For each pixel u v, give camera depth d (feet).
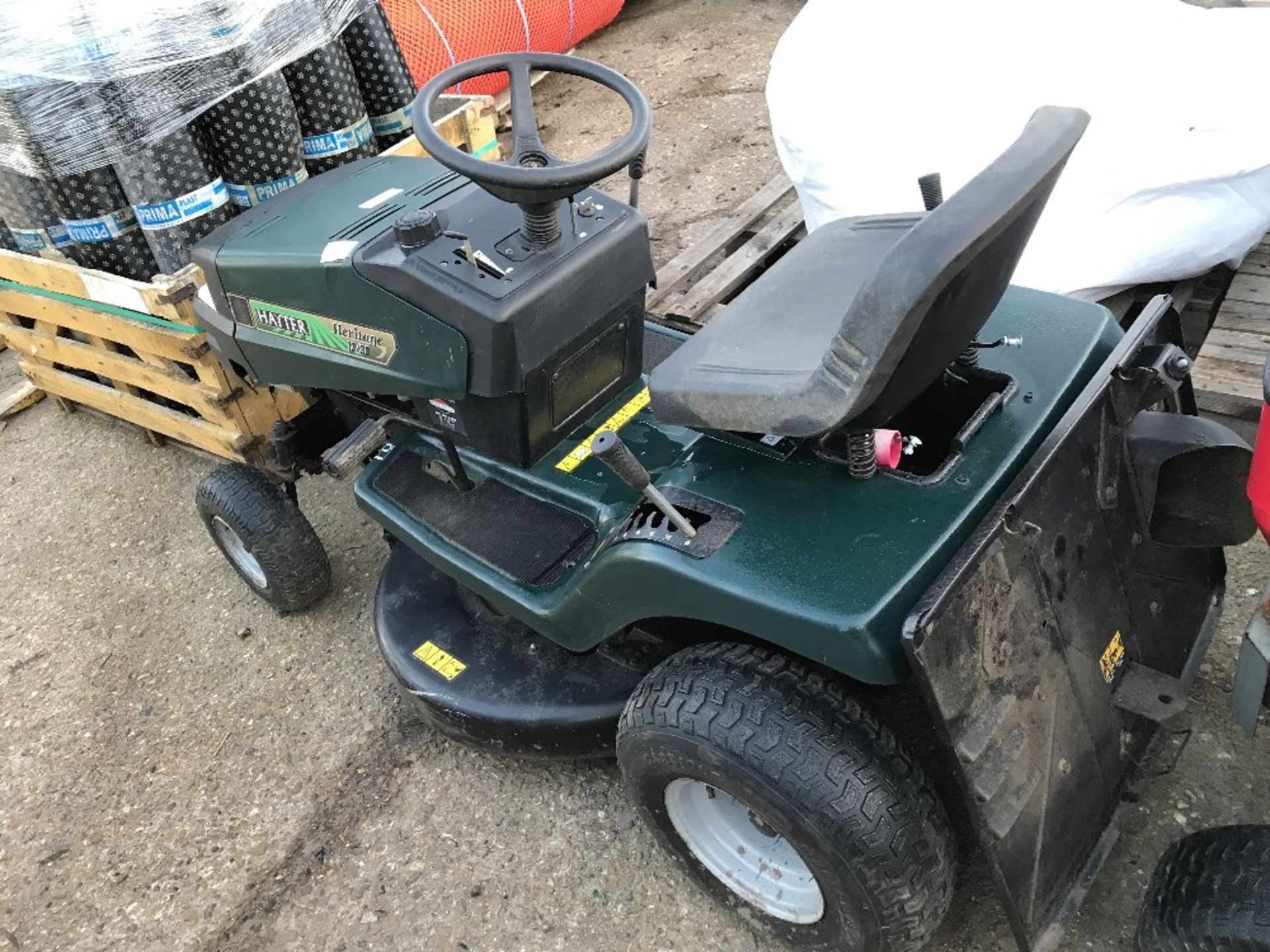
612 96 15.76
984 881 5.67
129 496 10.10
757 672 4.76
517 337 5.38
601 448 4.45
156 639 8.46
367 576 8.65
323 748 7.29
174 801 7.09
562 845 6.36
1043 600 4.64
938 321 3.97
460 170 4.89
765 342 5.01
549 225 5.41
